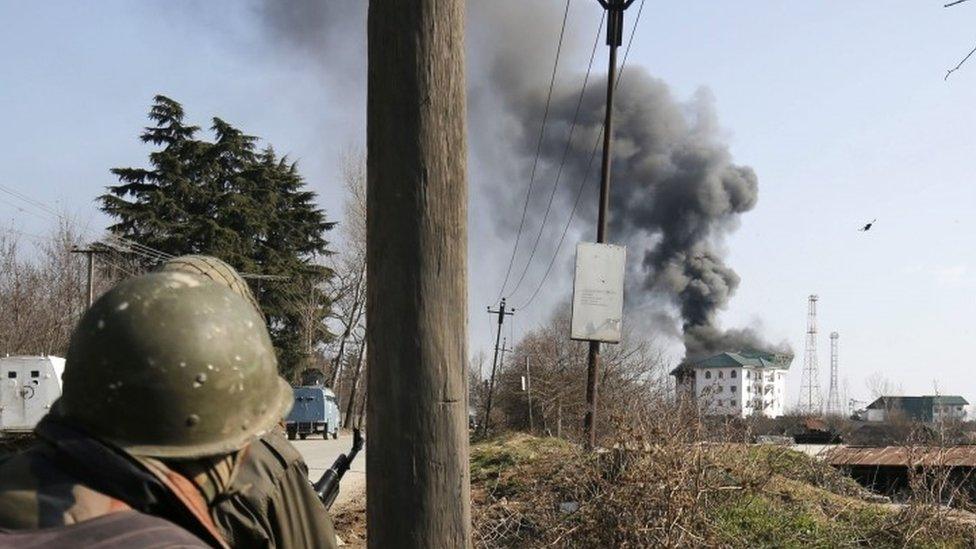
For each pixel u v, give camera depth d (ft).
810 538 26.45
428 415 11.85
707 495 26.73
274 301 171.83
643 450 26.14
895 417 101.24
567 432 39.09
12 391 71.56
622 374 77.46
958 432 38.01
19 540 5.15
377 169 12.25
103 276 156.56
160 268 10.05
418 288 11.98
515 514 28.71
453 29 12.37
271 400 6.84
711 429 29.78
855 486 35.09
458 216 12.21
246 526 8.68
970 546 26.68
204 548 5.45
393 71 12.24
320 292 180.34
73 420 6.10
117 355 6.08
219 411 6.31
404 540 11.74
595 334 46.11
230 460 6.66
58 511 5.56
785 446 34.04
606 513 25.30
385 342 11.99
